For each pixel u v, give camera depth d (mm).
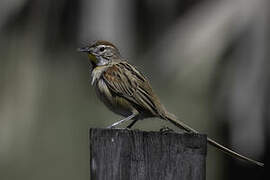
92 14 13789
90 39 14062
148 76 15000
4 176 20641
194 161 7418
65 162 20766
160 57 14344
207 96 15328
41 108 17859
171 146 7430
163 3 14617
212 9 13672
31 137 18703
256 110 13156
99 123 19922
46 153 20250
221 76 13641
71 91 19141
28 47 15562
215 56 13430
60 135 20047
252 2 13164
